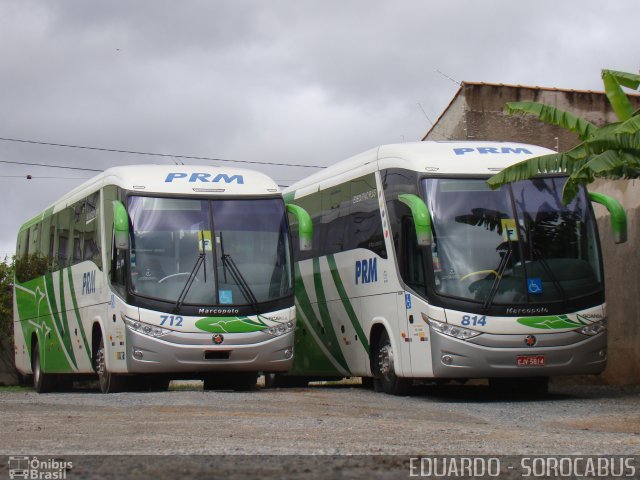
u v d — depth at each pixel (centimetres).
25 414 1255
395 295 1714
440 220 1617
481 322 1568
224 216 1823
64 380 2484
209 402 1462
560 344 1583
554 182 1669
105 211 1936
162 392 1727
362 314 1866
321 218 2092
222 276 1781
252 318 1772
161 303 1748
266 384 2322
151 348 1734
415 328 1639
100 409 1345
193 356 1741
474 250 1605
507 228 1619
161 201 1814
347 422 1170
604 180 2070
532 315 1580
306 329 2164
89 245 2044
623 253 1998
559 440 1013
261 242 1825
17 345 2730
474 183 1645
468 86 2770
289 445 919
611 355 2036
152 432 1027
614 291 2028
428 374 1598
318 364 2105
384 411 1375
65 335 2222
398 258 1706
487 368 1563
